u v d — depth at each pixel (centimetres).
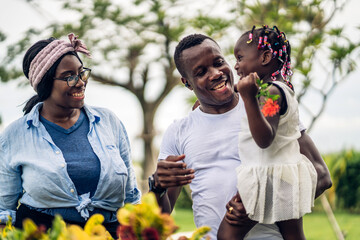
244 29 678
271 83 304
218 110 328
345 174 1166
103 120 368
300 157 310
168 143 339
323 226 1095
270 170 300
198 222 321
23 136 352
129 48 1377
